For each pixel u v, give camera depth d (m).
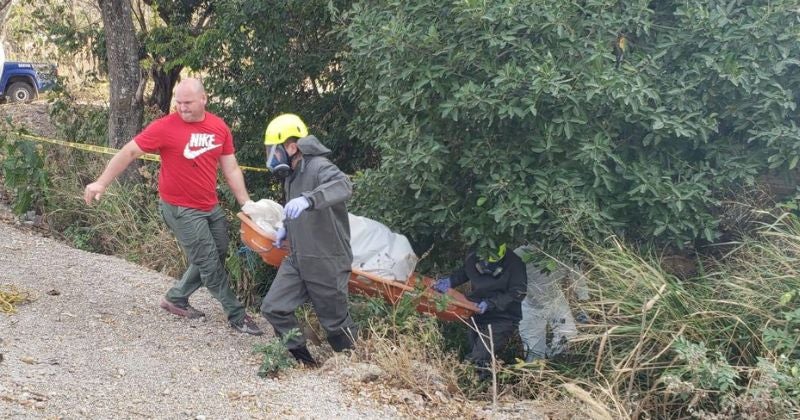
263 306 5.26
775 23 5.89
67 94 10.61
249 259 7.45
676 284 5.64
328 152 5.17
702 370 4.76
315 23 9.33
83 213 8.71
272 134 5.16
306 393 4.86
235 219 8.23
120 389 4.53
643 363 5.13
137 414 4.23
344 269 5.35
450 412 4.98
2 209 8.91
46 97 10.90
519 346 6.85
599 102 5.88
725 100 6.21
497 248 6.38
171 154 5.46
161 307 6.13
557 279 6.29
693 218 6.19
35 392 4.22
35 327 5.34
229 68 9.96
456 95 5.92
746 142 6.30
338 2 8.77
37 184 8.69
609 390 4.94
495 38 5.92
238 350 5.50
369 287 6.00
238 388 4.82
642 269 5.73
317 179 5.06
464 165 6.33
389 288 5.98
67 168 9.22
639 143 6.36
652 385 5.27
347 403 4.80
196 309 6.27
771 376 4.55
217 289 5.77
